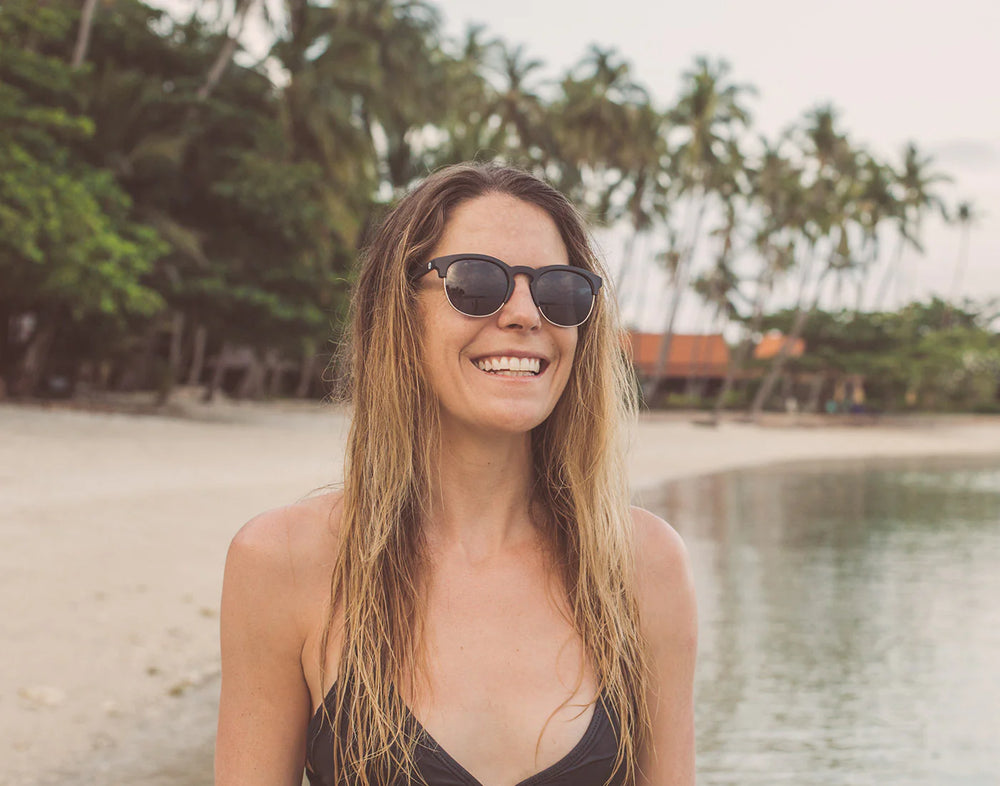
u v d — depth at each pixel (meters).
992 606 9.39
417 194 1.36
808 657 7.22
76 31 27.00
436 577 1.30
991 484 27.23
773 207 58.03
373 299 1.38
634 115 48.78
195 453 17.72
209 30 30.00
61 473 13.46
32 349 26.77
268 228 27.70
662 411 58.34
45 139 20.53
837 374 65.12
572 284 1.30
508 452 1.35
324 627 1.27
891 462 38.28
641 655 1.33
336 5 36.09
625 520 1.38
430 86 40.91
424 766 1.19
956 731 5.51
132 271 22.08
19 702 4.91
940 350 66.06
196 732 4.69
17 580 7.25
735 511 18.38
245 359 54.41
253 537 1.29
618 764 1.25
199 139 27.69
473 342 1.28
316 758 1.25
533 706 1.24
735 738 5.38
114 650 5.85
